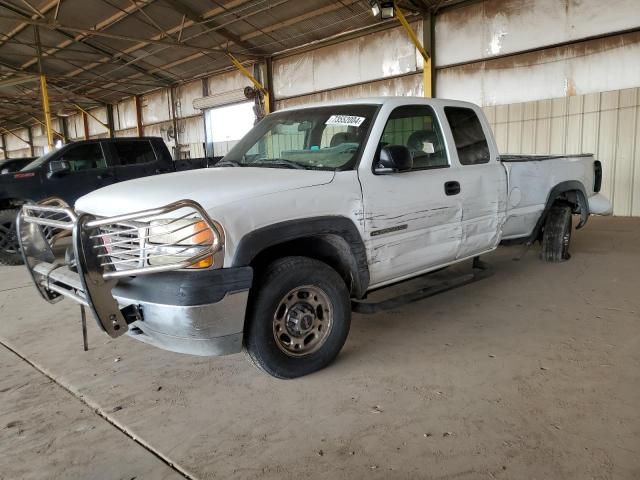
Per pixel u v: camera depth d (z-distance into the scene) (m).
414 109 3.74
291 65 15.17
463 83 11.31
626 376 2.95
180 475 2.21
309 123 3.75
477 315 4.11
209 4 13.02
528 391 2.81
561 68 9.77
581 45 9.45
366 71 13.15
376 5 10.35
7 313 4.70
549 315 4.04
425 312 4.21
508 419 2.54
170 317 2.53
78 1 13.40
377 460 2.25
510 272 5.38
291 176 3.06
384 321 4.04
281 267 2.90
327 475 2.17
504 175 4.39
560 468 2.14
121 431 2.59
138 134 22.52
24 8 14.25
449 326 3.88
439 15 11.39
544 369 3.08
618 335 3.57
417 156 3.71
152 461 2.32
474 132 4.25
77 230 2.47
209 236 2.54
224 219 2.60
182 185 2.94
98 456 2.38
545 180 4.98
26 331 4.17
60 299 3.48
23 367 3.45
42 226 3.36
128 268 2.74
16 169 10.12
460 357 3.31
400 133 3.61
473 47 10.93
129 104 22.86
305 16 12.75
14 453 2.42
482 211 4.16
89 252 2.50
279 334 2.95
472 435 2.41
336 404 2.76
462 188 3.92
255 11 12.90
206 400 2.87
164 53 16.84
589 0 9.14
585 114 9.55
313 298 3.08
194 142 19.86
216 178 3.08
